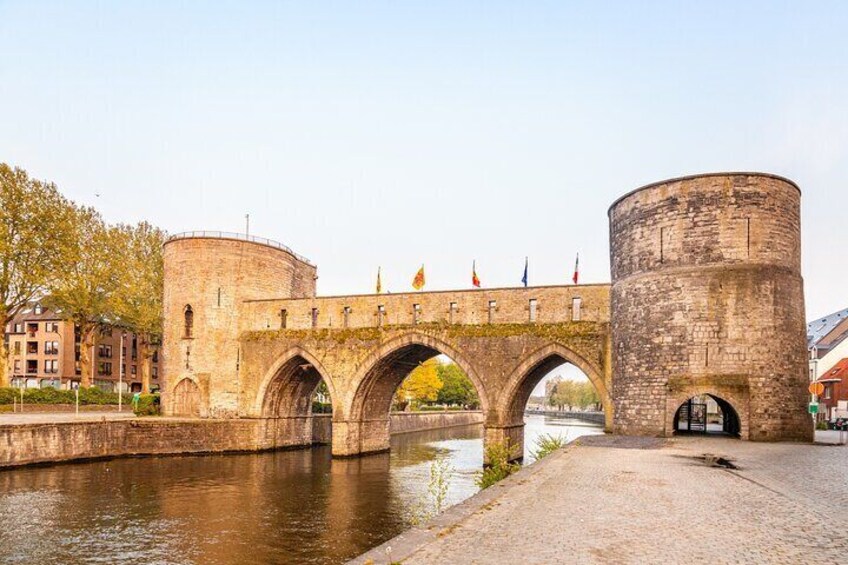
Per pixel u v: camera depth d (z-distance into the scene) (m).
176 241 53.59
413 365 53.66
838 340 72.06
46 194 59.50
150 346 74.19
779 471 19.62
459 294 46.31
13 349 102.31
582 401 188.12
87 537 24.61
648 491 15.92
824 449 26.52
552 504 14.23
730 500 14.80
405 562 9.80
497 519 12.72
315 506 30.91
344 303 50.00
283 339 50.94
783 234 32.16
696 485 16.84
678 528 12.08
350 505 31.22
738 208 31.81
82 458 41.88
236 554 22.88
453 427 101.62
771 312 31.11
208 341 51.88
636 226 34.75
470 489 36.00
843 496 15.46
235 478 38.22
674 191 33.12
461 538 11.25
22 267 57.66
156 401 55.06
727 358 31.11
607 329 41.47
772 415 30.36
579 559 10.02
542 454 29.66
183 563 21.78
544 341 42.97
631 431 33.84
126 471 39.47
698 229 32.34
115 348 105.75
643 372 33.38
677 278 32.44
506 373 43.75
